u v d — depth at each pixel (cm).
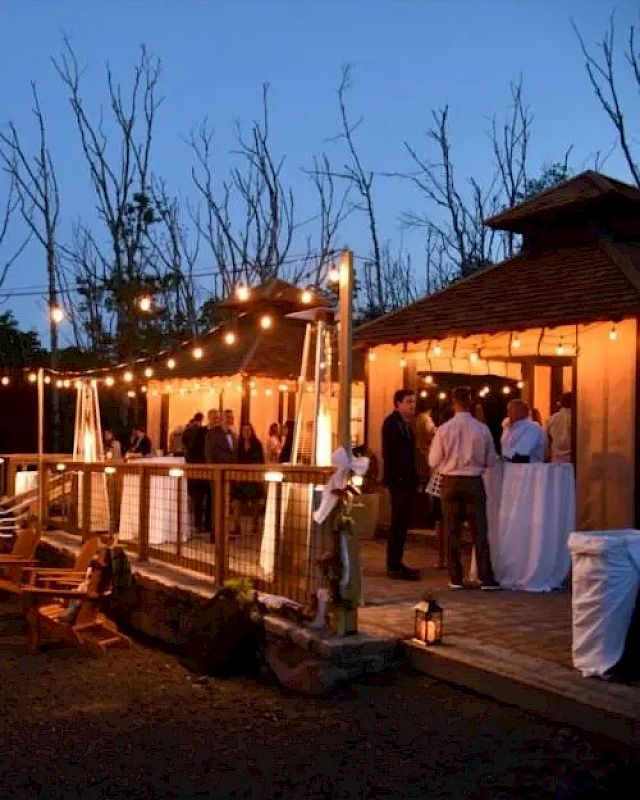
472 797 553
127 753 656
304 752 639
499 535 1036
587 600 683
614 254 1255
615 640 674
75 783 602
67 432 2758
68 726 725
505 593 994
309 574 830
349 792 568
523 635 802
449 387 1553
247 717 728
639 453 1121
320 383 1017
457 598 963
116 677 880
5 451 2456
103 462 1313
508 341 1330
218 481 980
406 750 628
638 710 603
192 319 2786
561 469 1025
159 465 1121
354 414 1880
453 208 2920
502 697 687
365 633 796
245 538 945
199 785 592
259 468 898
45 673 904
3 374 2433
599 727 611
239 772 611
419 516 1463
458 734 646
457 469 1013
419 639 776
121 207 2850
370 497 1413
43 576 1067
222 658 854
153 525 1148
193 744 670
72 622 987
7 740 693
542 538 1009
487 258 2859
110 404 2748
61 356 3030
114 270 2872
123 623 1109
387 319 1432
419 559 1245
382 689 746
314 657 771
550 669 698
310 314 1030
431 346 1388
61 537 1408
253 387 1928
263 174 3023
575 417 1199
